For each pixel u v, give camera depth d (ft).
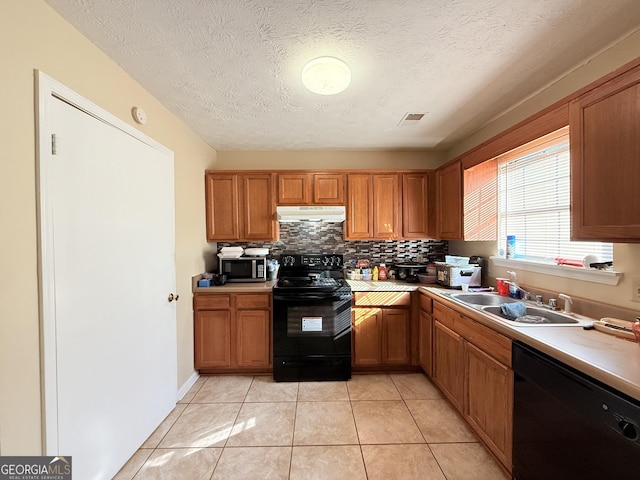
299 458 5.21
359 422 6.22
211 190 9.18
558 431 3.66
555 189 6.09
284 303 8.08
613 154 3.75
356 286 8.53
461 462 5.10
